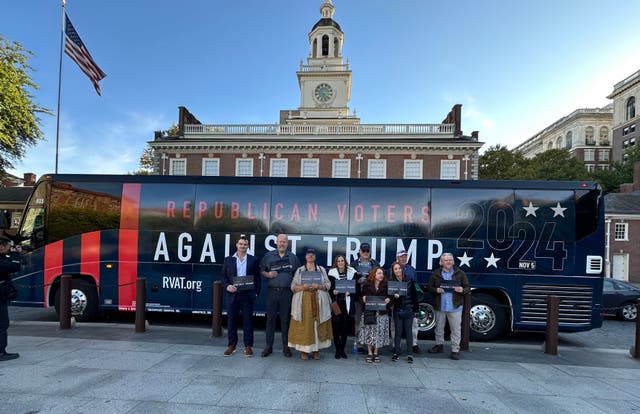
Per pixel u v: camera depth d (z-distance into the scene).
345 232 7.27
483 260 6.99
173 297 7.50
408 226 7.17
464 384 4.65
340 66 37.44
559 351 6.43
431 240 7.11
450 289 5.80
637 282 25.47
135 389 4.21
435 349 6.09
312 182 7.45
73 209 7.81
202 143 25.66
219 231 7.47
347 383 4.55
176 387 4.29
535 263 6.89
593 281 6.75
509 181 7.07
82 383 4.36
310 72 36.91
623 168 44.97
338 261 5.63
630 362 5.87
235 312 5.58
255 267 5.64
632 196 28.45
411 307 5.53
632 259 25.69
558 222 6.88
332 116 36.62
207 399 3.99
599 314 6.68
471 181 7.14
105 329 7.18
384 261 7.14
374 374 4.90
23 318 8.45
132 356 5.42
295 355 5.63
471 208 7.09
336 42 38.94
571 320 6.75
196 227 7.51
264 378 4.63
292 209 7.39
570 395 4.41
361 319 5.58
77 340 6.28
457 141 24.44
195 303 7.45
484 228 7.02
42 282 7.78
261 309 7.51
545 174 45.09
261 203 7.46
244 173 25.84
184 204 7.59
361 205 7.30
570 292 6.79
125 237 7.64
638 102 55.31
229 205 7.50
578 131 74.12
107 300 7.64
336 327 5.55
